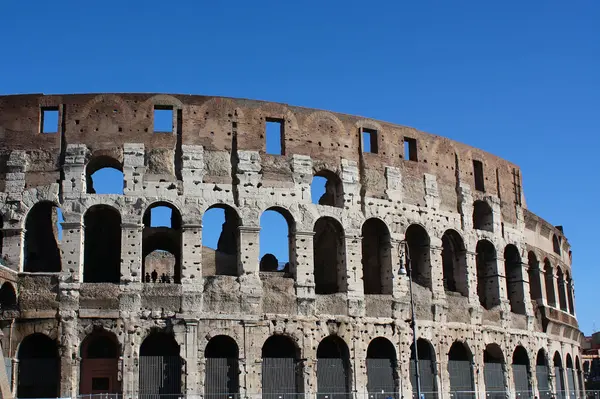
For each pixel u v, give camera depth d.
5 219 72.62
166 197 74.19
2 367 62.62
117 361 70.50
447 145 90.50
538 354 99.81
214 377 71.62
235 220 79.38
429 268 84.69
